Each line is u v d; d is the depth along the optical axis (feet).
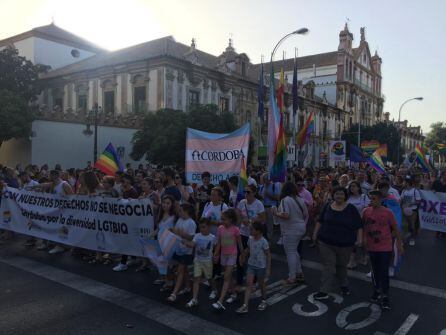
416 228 38.37
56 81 122.42
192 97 106.22
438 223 36.09
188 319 17.51
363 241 20.33
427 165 70.90
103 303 19.08
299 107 157.28
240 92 122.62
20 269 24.40
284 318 17.89
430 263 28.17
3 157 84.07
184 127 71.72
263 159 102.78
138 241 23.82
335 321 17.66
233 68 127.95
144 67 100.63
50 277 22.90
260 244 18.69
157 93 98.37
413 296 21.12
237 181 27.53
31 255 27.91
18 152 80.07
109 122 88.58
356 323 17.48
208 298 20.22
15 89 97.66
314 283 23.04
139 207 23.75
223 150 30.40
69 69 125.59
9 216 31.73
